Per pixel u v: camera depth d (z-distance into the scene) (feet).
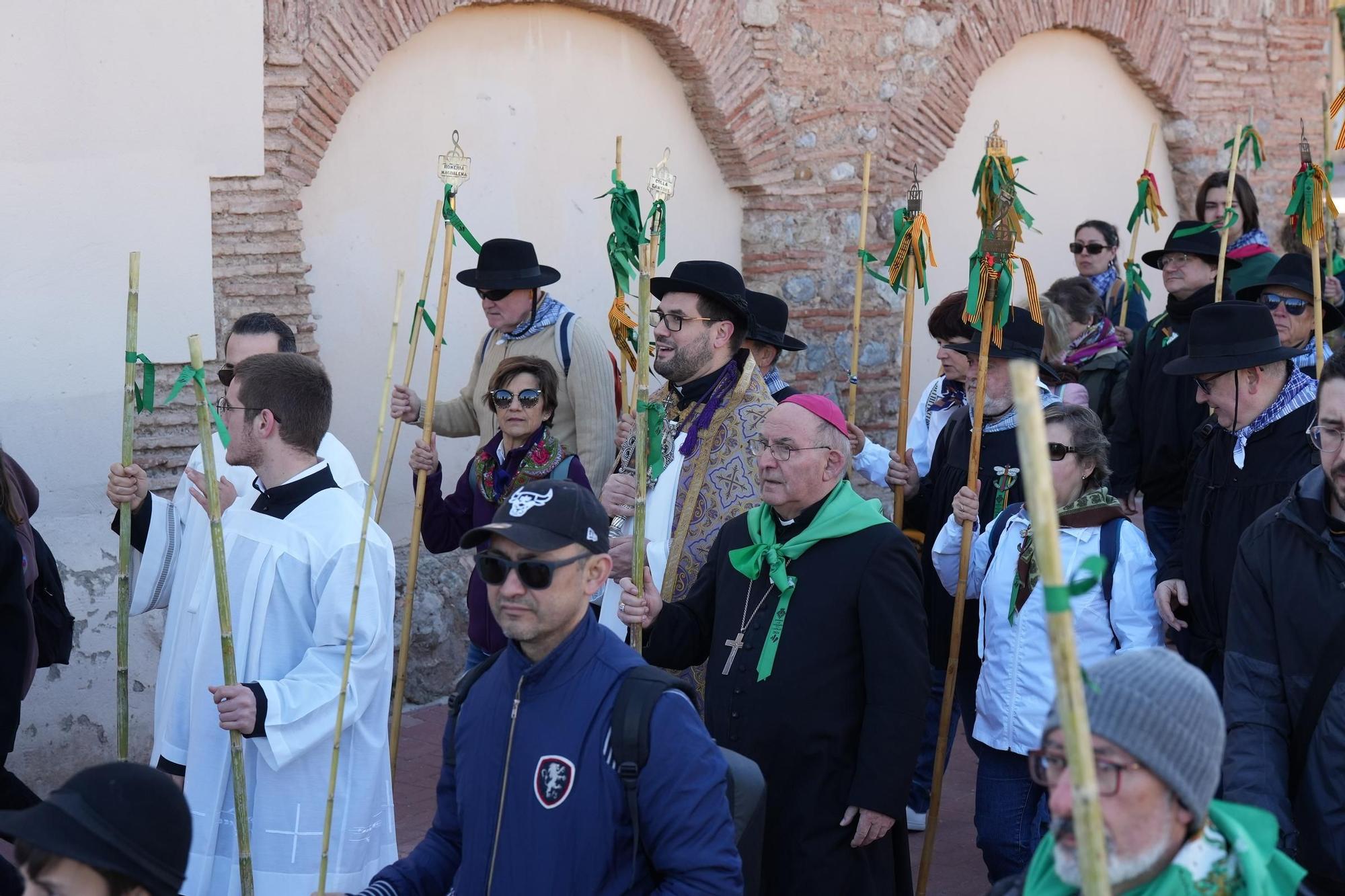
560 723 9.11
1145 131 35.58
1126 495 21.57
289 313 22.43
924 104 30.45
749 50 27.81
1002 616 14.16
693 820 8.85
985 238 15.65
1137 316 27.91
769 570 12.94
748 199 28.66
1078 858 5.54
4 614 13.91
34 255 20.04
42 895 7.31
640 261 12.81
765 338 18.67
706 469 15.24
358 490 16.10
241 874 11.78
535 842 8.98
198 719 12.50
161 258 21.06
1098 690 6.50
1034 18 32.07
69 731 19.40
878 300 30.19
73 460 20.48
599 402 19.53
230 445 12.92
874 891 12.47
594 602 16.39
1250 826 6.86
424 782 20.47
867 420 30.17
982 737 14.23
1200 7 35.32
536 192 25.67
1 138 19.71
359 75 22.86
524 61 25.32
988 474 17.30
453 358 24.91
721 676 12.90
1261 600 11.64
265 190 22.08
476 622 18.21
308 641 12.59
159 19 20.80
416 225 24.31
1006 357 17.12
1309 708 11.21
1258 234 23.88
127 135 20.67
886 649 12.25
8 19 19.66
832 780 12.41
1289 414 14.69
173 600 13.67
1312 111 37.70
